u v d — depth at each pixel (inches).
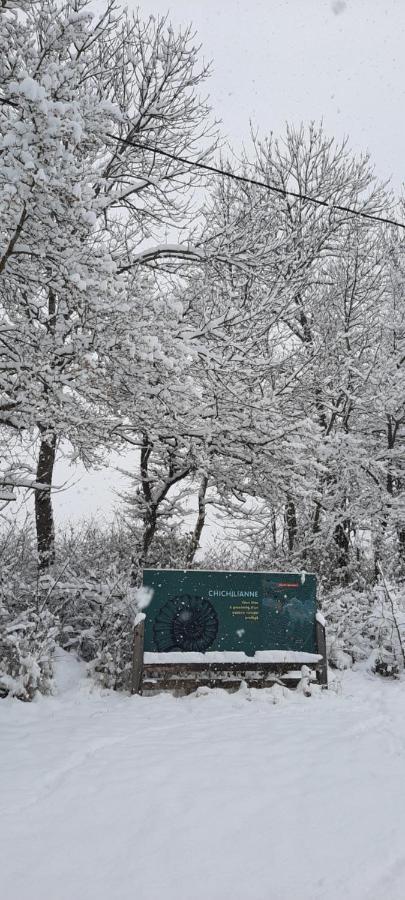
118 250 465.4
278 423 445.1
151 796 172.1
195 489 559.8
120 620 364.2
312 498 496.7
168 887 125.4
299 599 351.6
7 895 121.3
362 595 454.0
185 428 430.0
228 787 180.4
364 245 666.8
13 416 385.1
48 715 274.7
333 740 234.8
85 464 418.3
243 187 637.9
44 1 426.3
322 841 146.7
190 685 333.1
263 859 137.6
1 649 324.2
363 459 561.3
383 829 153.6
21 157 272.1
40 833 148.3
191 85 521.0
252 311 433.1
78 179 312.2
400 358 636.1
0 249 329.7
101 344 351.6
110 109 334.0
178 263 480.1
